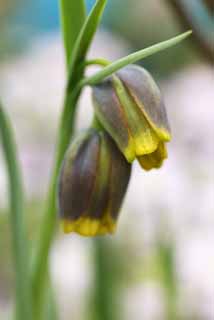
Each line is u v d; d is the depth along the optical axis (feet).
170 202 1.53
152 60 2.60
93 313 1.26
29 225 1.65
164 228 1.43
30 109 1.76
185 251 1.46
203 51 1.10
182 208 1.52
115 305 1.27
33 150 1.72
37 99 1.77
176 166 1.57
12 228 0.97
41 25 2.42
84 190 0.93
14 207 0.97
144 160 0.91
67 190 0.94
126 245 1.53
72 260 1.53
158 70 2.58
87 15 0.91
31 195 1.69
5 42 2.11
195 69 1.82
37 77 1.81
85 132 0.95
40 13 2.42
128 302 1.46
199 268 1.45
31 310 0.98
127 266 1.51
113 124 0.90
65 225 0.94
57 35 2.06
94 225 0.94
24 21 2.40
